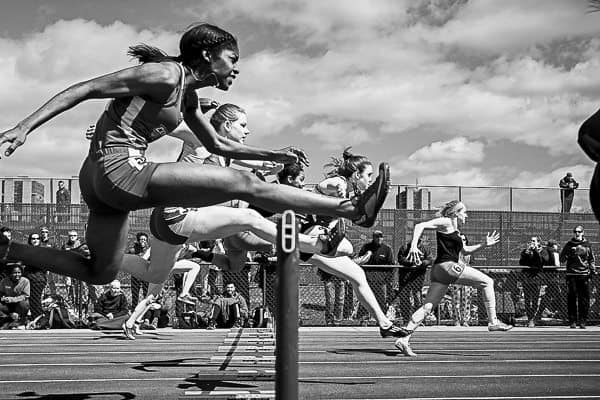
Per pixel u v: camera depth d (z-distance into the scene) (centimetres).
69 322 1502
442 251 1016
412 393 616
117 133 430
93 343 1142
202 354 952
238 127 728
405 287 1587
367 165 793
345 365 838
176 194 429
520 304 1680
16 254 474
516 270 1689
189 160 723
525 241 2234
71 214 2111
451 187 2197
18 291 1488
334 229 676
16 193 2102
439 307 1638
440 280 1007
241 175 434
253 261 1527
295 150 540
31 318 1507
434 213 2153
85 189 454
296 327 277
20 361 870
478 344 1156
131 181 425
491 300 1080
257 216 679
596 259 2248
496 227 2228
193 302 1427
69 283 1648
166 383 662
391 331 851
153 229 682
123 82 416
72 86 407
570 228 2250
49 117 394
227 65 462
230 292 1500
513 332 1462
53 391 613
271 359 788
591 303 1711
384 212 2136
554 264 1722
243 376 671
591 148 375
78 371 762
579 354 992
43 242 1598
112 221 466
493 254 2222
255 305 1562
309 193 445
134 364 830
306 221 680
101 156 428
